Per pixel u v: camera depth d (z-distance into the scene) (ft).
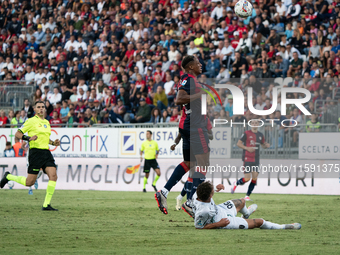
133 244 38.60
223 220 48.08
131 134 134.21
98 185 136.87
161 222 56.44
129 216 63.77
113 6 205.16
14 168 144.56
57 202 90.07
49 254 33.47
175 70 160.35
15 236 43.32
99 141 137.69
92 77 182.70
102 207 78.84
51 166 74.28
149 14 192.95
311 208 78.13
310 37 155.84
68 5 215.72
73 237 42.86
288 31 160.25
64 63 190.90
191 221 57.77
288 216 64.85
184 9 186.80
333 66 144.66
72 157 140.46
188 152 56.70
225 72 154.92
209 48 166.50
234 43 164.14
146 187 132.46
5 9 229.45
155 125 134.31
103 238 42.19
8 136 146.92
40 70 192.75
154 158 126.21
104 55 186.29
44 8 223.71
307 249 36.01
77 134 140.15
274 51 155.63
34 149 73.77
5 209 74.28
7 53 211.20
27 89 170.60
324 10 161.17
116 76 171.12
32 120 73.87
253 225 48.47
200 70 56.49
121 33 193.06
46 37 209.77
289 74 146.92
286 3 168.86
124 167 134.72
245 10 127.24
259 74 146.20
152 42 181.98
